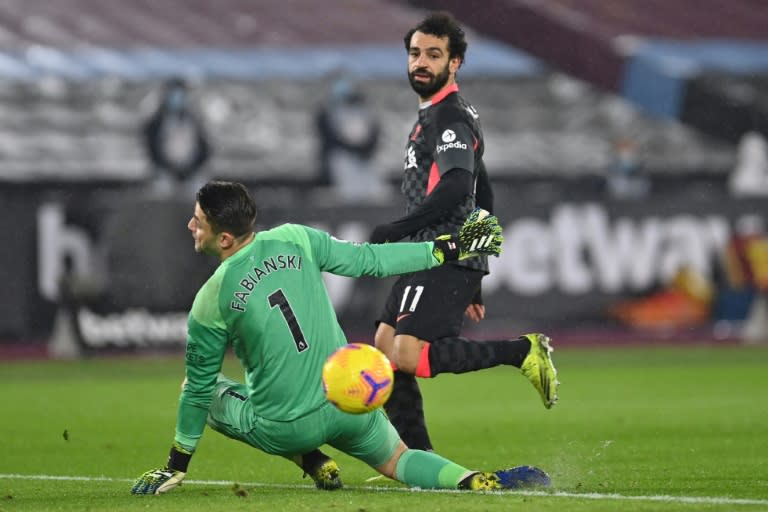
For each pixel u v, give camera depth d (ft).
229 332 69.26
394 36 319.06
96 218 234.79
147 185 263.49
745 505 63.82
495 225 71.00
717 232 255.91
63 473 89.76
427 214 76.59
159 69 284.61
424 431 80.53
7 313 232.53
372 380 64.34
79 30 307.17
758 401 147.54
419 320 78.74
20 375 201.87
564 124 287.89
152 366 217.97
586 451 100.27
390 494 68.85
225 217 68.59
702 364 212.84
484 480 70.08
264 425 69.97
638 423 123.75
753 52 314.96
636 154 284.00
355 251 71.26
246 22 320.09
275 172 268.82
